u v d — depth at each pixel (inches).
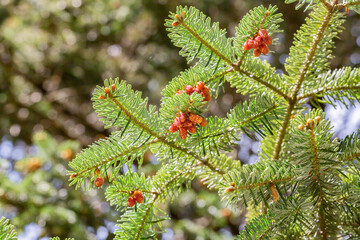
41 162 59.8
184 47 27.0
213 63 27.0
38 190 57.6
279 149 27.5
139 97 25.0
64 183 59.1
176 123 24.4
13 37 88.3
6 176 58.3
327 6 26.1
